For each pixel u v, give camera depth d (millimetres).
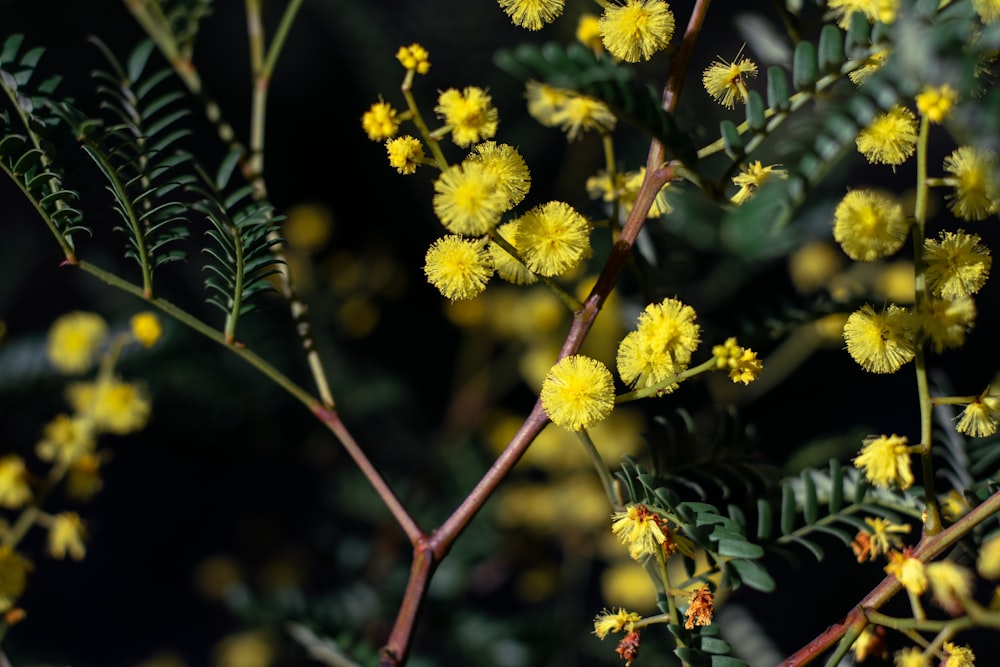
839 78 248
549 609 478
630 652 259
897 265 348
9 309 495
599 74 235
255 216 270
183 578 638
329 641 342
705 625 256
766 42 322
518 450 262
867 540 261
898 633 317
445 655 468
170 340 406
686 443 282
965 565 264
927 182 254
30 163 265
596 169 453
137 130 277
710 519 255
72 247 274
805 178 301
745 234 344
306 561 580
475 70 483
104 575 633
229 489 640
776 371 395
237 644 482
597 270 383
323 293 490
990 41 236
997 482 268
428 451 489
